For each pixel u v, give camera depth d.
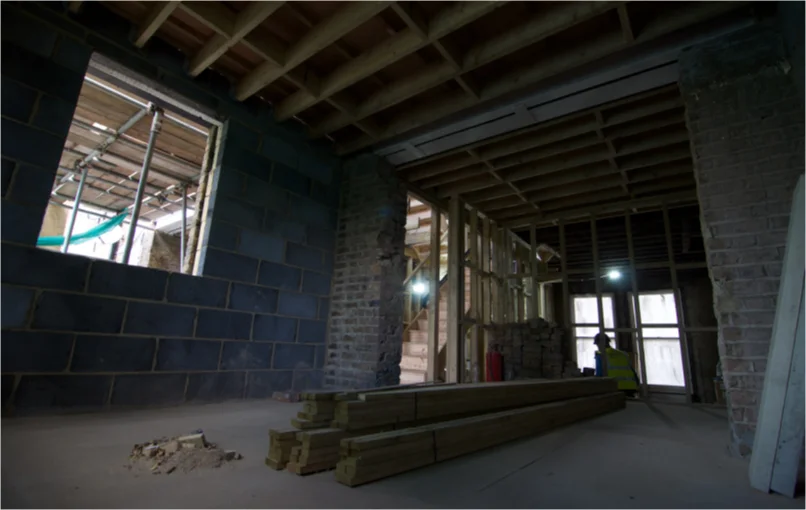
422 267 9.16
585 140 4.45
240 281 3.79
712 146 2.69
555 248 7.84
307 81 3.68
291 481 1.62
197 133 4.65
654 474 1.91
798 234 1.84
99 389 2.85
